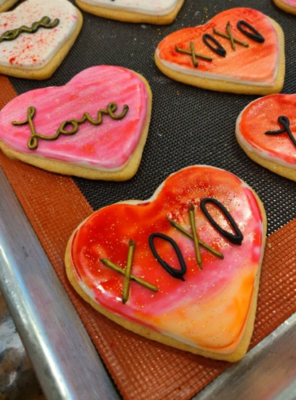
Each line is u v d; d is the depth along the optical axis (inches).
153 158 7.8
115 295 5.8
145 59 9.3
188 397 5.4
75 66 9.3
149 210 6.4
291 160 7.1
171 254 6.0
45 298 6.0
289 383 5.2
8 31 9.3
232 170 7.6
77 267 6.1
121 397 5.5
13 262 6.1
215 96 8.7
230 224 6.2
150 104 8.4
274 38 8.8
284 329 5.9
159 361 5.7
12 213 7.0
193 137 8.1
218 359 5.7
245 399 5.2
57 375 5.1
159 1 9.7
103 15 10.1
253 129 7.5
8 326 9.4
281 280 6.3
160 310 5.7
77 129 7.5
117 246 6.1
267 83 8.3
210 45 8.7
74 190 7.5
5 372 9.0
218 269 5.9
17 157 7.7
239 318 5.6
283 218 7.0
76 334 5.8
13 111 7.9
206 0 10.3
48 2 9.9
